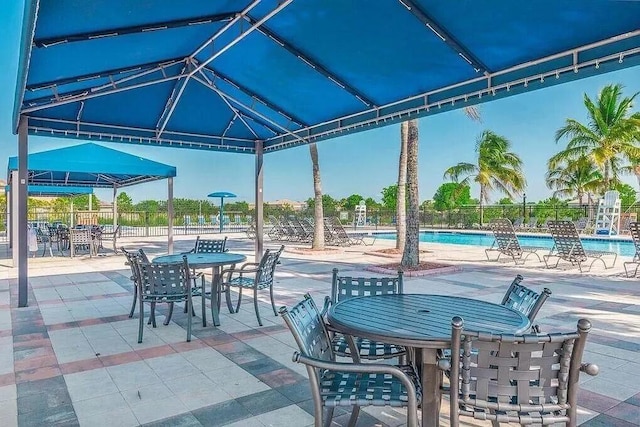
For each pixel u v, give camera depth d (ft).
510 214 72.13
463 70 15.11
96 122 23.53
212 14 14.08
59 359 12.35
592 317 16.56
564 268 30.09
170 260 16.53
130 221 69.26
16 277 26.84
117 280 25.54
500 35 12.62
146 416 9.01
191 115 24.72
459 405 6.23
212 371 11.42
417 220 28.55
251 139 29.68
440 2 11.56
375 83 17.43
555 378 5.95
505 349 5.90
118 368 11.65
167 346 13.46
